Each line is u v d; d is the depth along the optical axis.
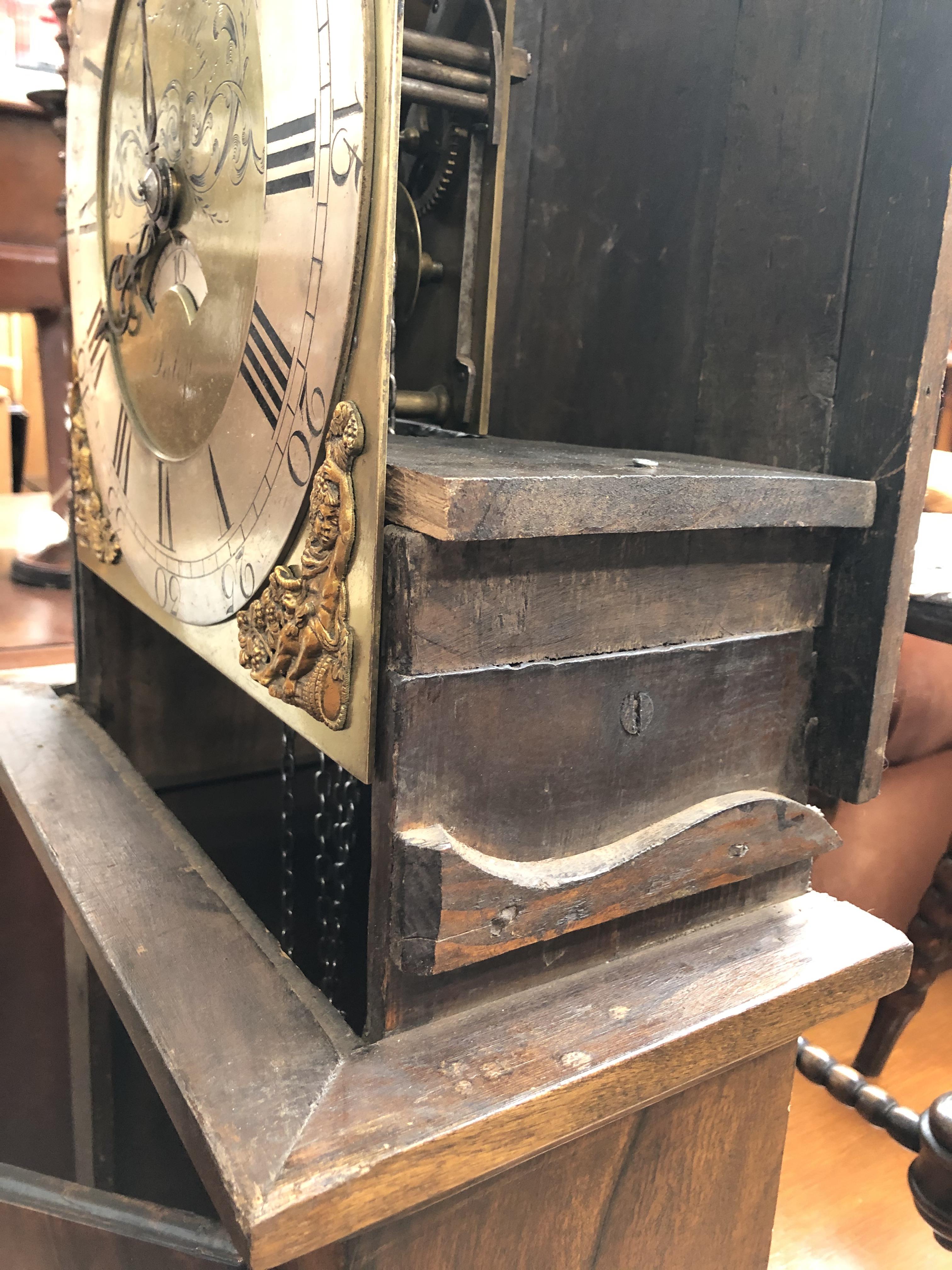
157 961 0.62
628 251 0.89
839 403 0.70
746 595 0.66
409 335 0.96
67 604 1.53
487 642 0.54
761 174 0.75
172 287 0.73
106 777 0.90
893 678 0.70
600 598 0.58
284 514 0.59
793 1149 1.15
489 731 0.56
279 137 0.57
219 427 0.67
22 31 1.93
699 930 0.71
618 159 0.89
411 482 0.50
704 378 0.82
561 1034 0.58
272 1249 0.45
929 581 0.92
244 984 0.61
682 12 0.81
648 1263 0.70
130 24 0.79
